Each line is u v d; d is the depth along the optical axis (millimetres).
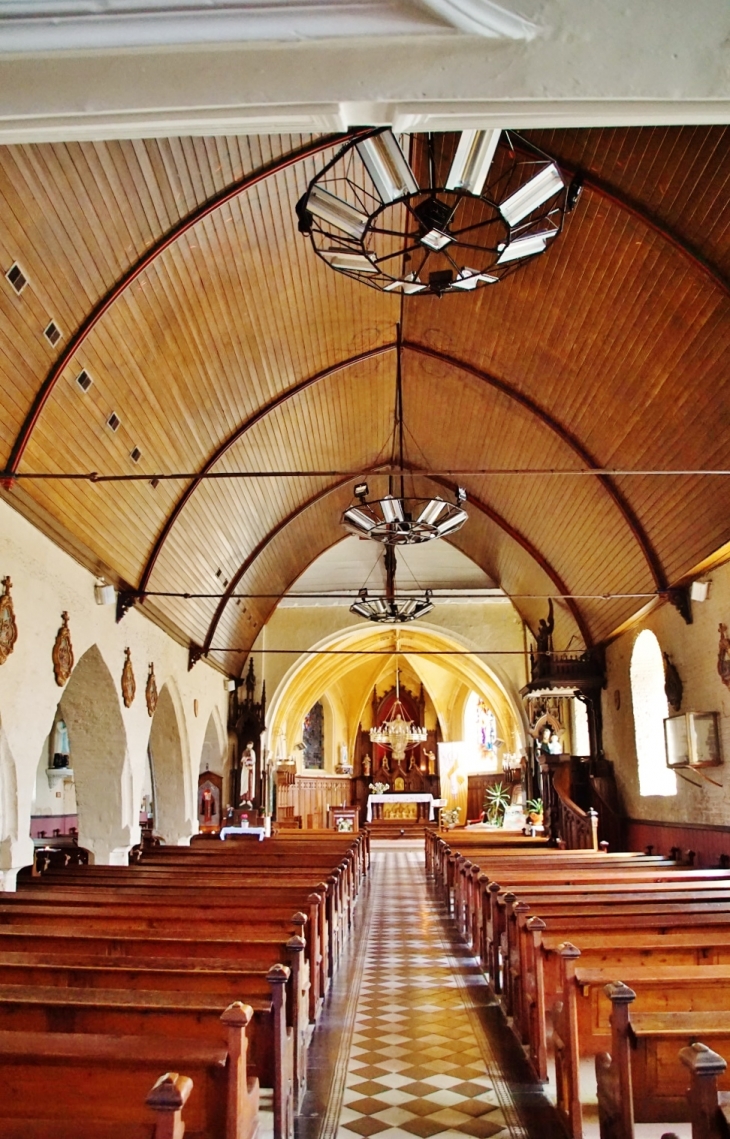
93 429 11055
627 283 10539
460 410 16547
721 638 12422
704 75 2742
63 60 2703
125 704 14180
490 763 34469
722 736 12523
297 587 25625
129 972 5340
